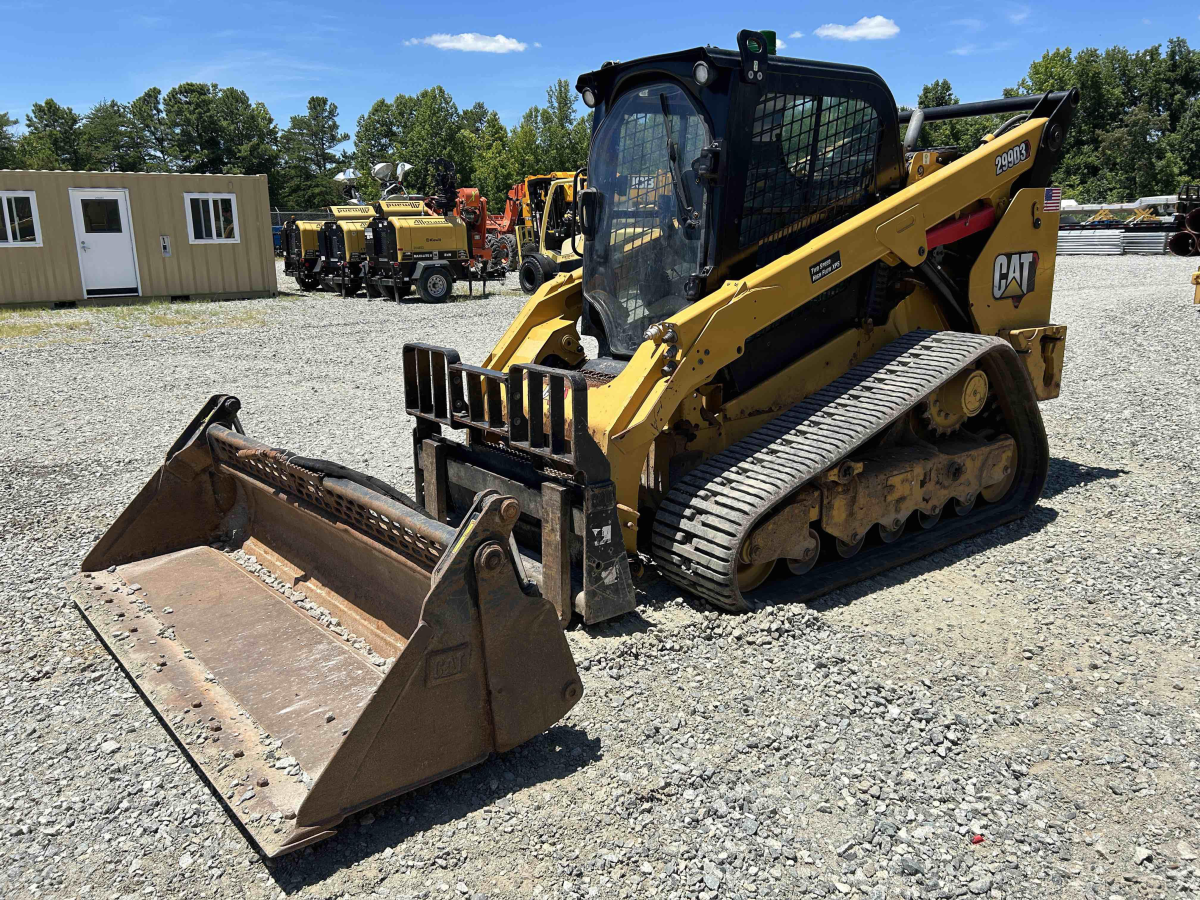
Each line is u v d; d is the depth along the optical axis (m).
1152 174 60.22
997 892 2.71
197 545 4.96
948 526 5.72
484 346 13.46
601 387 4.72
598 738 3.48
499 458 4.74
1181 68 73.38
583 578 4.18
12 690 3.86
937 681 3.93
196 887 2.73
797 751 3.41
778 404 5.26
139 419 9.02
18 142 80.56
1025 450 6.10
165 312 17.83
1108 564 5.23
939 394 5.45
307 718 3.28
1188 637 4.35
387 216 20.61
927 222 5.33
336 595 4.15
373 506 3.49
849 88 5.03
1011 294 6.14
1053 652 4.20
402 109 99.06
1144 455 7.45
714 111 4.54
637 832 2.96
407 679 2.90
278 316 17.41
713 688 3.84
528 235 25.84
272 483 4.37
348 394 10.10
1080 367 11.16
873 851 2.88
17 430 8.56
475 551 3.01
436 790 3.18
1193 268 24.25
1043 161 6.05
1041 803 3.12
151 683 3.54
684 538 4.46
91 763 3.36
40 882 2.74
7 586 4.91
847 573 4.95
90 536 5.71
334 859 2.84
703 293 4.73
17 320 16.28
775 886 2.72
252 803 2.83
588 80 5.34
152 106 94.62
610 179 5.29
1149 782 3.24
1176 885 2.73
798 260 4.75
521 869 2.80
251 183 20.59
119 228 19.03
